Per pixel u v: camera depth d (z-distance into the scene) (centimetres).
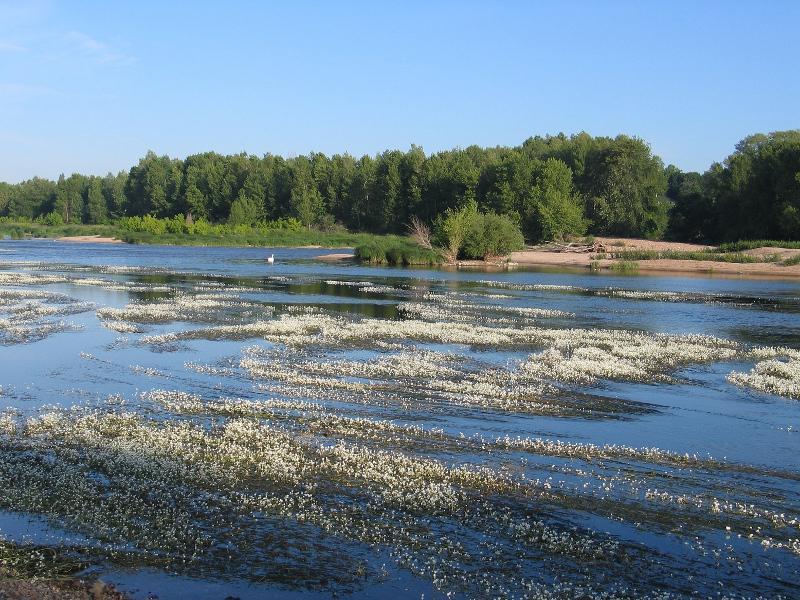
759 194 9862
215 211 16100
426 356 2472
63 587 905
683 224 11150
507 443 1552
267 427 1617
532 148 14838
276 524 1123
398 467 1379
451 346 2706
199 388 1981
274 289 4831
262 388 1981
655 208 11256
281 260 8325
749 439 1625
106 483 1270
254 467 1366
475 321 3394
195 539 1066
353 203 14900
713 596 951
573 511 1202
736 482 1360
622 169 11388
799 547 1091
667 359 2514
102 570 968
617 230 11606
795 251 7919
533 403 1891
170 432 1561
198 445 1484
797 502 1272
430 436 1591
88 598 879
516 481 1328
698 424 1738
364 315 3522
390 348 2630
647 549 1075
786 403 1955
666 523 1166
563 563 1024
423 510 1188
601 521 1167
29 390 1941
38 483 1258
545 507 1216
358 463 1393
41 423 1609
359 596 922
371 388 2006
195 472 1330
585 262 8138
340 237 13112
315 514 1159
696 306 4200
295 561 1008
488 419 1733
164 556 1013
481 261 8294
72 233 14638
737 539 1119
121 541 1054
